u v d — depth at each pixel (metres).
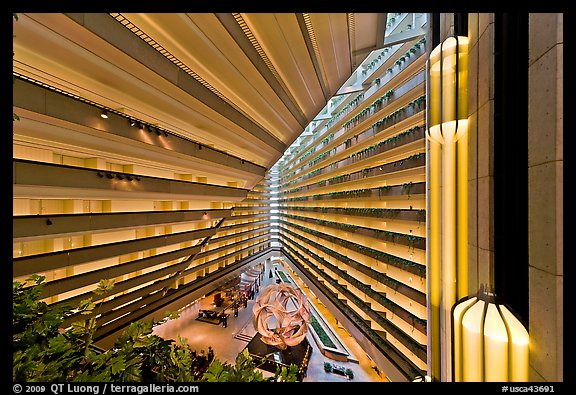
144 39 4.30
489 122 2.32
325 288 15.77
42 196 4.62
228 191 11.58
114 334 8.51
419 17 7.30
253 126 8.58
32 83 3.73
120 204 7.75
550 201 1.64
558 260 1.58
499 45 2.18
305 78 7.37
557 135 1.60
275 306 11.37
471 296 2.56
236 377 1.54
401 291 7.92
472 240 2.59
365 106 10.62
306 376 9.85
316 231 17.83
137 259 9.05
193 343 11.98
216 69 5.67
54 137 4.46
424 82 6.88
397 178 8.83
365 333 10.23
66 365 1.49
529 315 1.80
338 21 5.26
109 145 5.51
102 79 4.54
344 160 12.55
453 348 2.42
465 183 2.70
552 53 1.64
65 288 6.08
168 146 6.68
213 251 16.83
